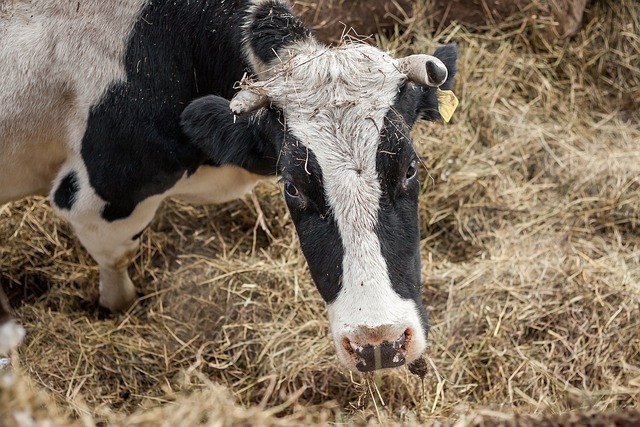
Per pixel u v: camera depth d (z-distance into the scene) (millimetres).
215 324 2668
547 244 2895
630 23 3438
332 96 2148
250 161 2336
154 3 2381
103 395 2521
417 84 2227
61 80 2393
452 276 2775
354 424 2156
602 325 2605
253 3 2387
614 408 2381
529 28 3383
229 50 2402
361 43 2295
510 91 3301
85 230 2562
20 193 2596
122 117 2395
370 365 2092
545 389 2488
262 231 2951
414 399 2436
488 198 3023
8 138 2441
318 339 2580
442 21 3355
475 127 3215
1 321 2145
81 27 2379
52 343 2609
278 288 2723
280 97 2170
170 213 2947
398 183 2129
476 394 2514
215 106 2291
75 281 2824
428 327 2193
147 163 2441
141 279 2844
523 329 2615
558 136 3213
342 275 2109
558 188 3084
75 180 2486
